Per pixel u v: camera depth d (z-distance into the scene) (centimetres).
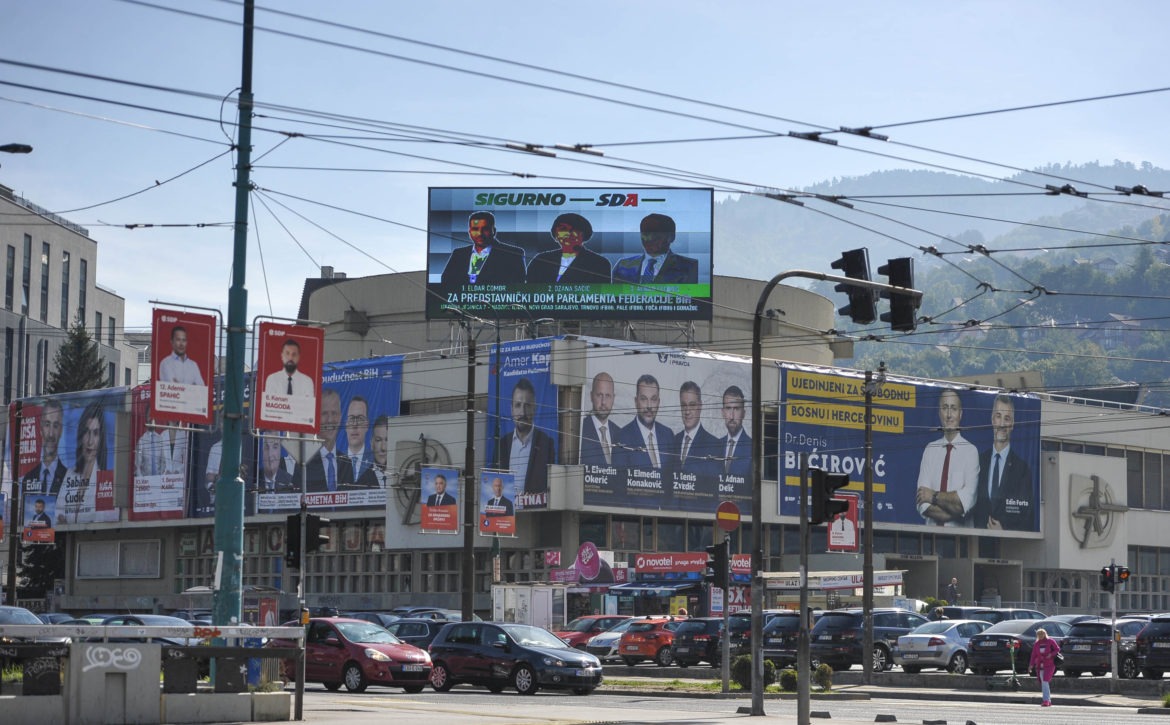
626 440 6925
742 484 7269
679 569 6144
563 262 7431
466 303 7450
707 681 4116
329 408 7825
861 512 7562
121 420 8831
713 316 8075
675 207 7425
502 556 7188
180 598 8588
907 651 4522
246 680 2252
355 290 8469
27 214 13150
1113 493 8506
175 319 2570
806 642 2345
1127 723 2667
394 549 7444
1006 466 8106
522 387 6988
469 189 7512
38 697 1972
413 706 2677
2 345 12612
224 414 2498
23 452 9338
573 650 3509
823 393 7525
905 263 2628
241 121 2467
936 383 8150
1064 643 4247
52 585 9862
